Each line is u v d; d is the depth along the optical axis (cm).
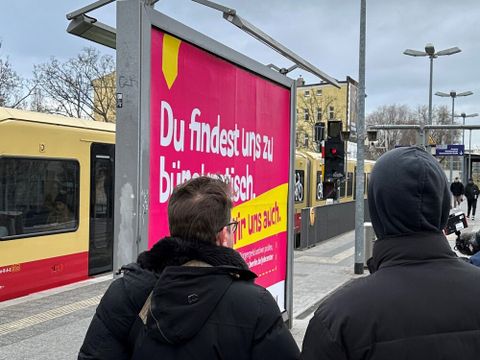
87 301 730
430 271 158
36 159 812
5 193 758
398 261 162
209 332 174
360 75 1096
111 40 478
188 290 174
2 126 757
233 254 186
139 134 290
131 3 292
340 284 955
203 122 378
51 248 834
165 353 175
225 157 416
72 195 880
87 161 913
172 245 185
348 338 151
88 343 189
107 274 958
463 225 450
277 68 593
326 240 1598
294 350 181
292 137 562
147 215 297
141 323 183
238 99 438
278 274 545
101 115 2841
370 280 161
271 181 519
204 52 378
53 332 583
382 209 166
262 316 177
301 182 1658
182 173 349
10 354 511
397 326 149
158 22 312
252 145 470
